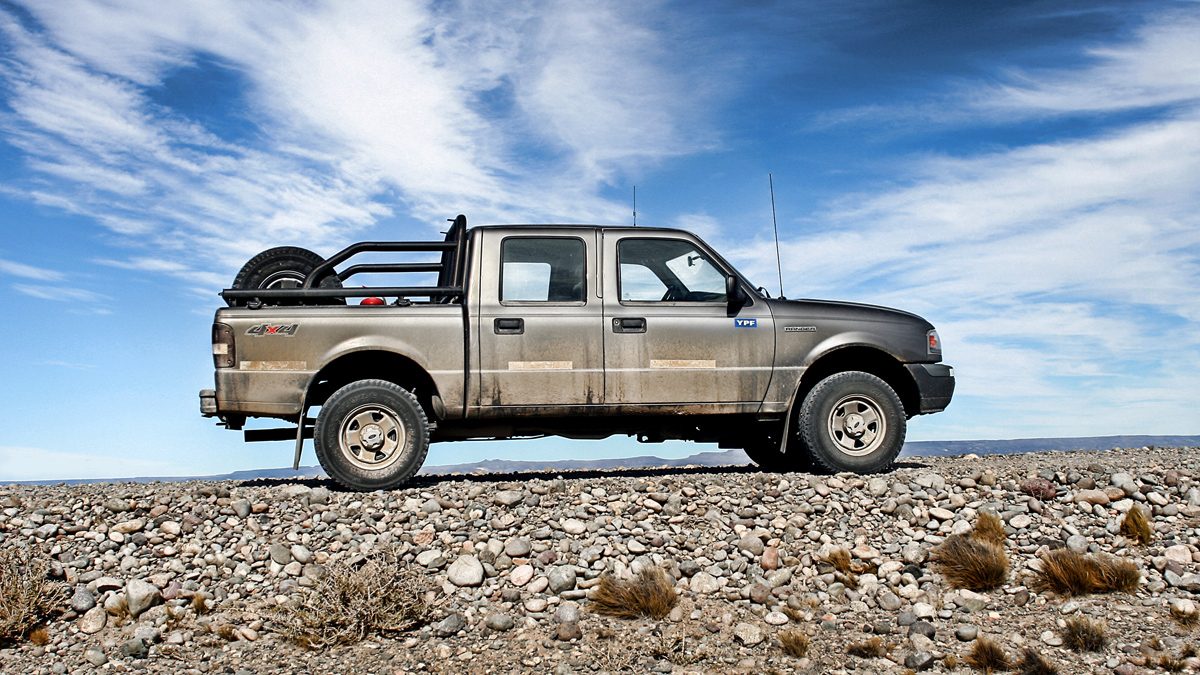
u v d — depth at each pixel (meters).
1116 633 4.61
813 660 4.41
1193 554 5.43
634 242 6.88
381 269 7.17
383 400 6.40
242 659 4.51
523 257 6.72
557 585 5.21
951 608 5.01
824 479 6.54
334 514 5.87
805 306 7.02
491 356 6.53
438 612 4.98
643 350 6.68
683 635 4.73
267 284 7.05
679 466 8.61
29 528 5.57
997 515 5.96
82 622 4.83
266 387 6.36
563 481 6.44
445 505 6.05
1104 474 6.52
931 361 7.14
